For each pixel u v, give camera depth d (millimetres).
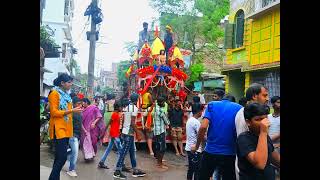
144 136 12352
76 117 8344
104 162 9984
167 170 9719
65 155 5910
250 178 3428
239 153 3486
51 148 11109
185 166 10383
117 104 9398
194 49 29812
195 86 25047
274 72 12984
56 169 5828
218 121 5051
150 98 12445
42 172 8016
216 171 6270
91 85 18438
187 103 13242
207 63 30094
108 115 12789
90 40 18391
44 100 12500
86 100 10484
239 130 4676
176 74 14070
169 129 12578
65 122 5898
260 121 3393
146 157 11625
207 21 29750
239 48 15297
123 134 8578
